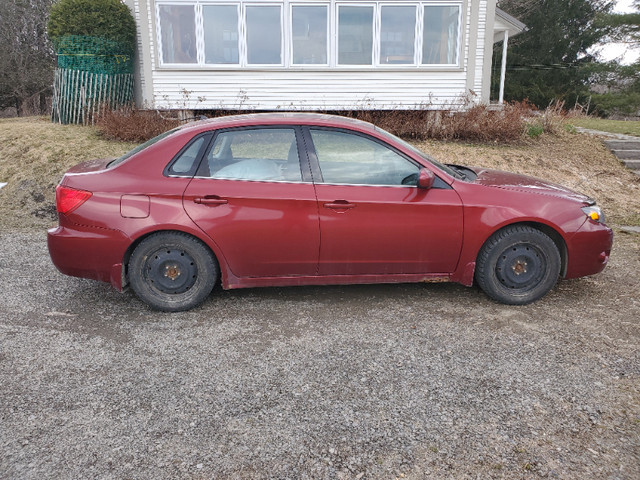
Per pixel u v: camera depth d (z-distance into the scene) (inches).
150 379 117.8
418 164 155.2
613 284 178.7
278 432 99.3
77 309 157.8
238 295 169.0
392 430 99.7
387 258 154.9
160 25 447.8
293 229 150.3
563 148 422.6
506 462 90.7
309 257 153.2
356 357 127.7
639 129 539.2
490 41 464.1
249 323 147.9
